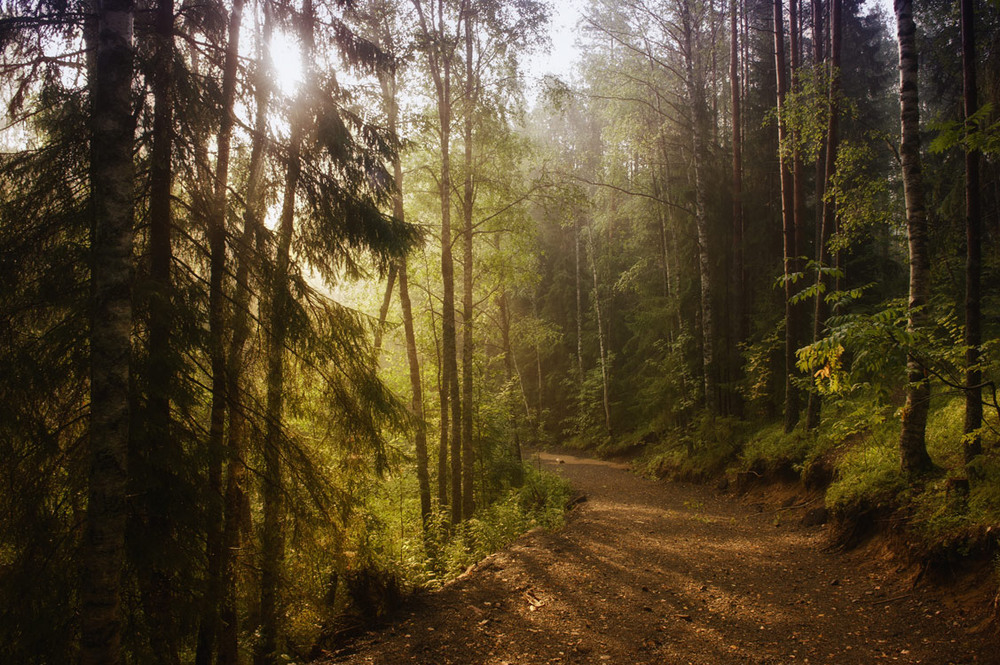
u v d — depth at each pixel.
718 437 14.95
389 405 5.43
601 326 23.97
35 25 4.32
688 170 17.12
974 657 4.18
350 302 12.72
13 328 3.93
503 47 10.87
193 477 4.20
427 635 5.48
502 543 9.56
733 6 15.55
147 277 4.51
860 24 17.47
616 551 8.42
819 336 11.05
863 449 8.65
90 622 3.64
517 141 12.26
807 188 17.80
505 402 15.89
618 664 4.80
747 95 18.02
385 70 5.88
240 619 5.55
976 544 5.22
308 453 5.32
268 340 4.99
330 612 5.54
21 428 3.73
